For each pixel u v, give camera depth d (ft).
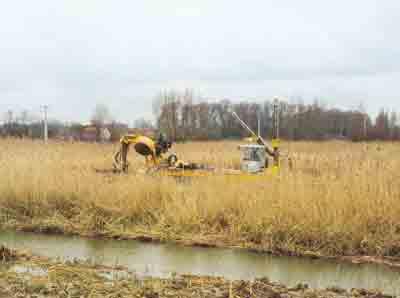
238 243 31.09
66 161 49.67
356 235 29.48
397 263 27.58
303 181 35.09
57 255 28.73
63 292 21.08
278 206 31.83
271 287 22.90
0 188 39.65
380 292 22.63
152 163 45.91
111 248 30.53
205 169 43.91
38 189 38.86
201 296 21.01
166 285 22.38
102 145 80.79
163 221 34.24
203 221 33.71
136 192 36.73
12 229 35.58
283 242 30.14
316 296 21.72
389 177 36.24
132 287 21.93
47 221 36.09
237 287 22.29
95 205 36.91
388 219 30.40
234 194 34.63
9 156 50.55
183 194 36.78
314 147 93.35
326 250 29.27
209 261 27.84
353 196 32.09
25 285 21.90
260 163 44.01
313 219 30.55
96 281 22.81
